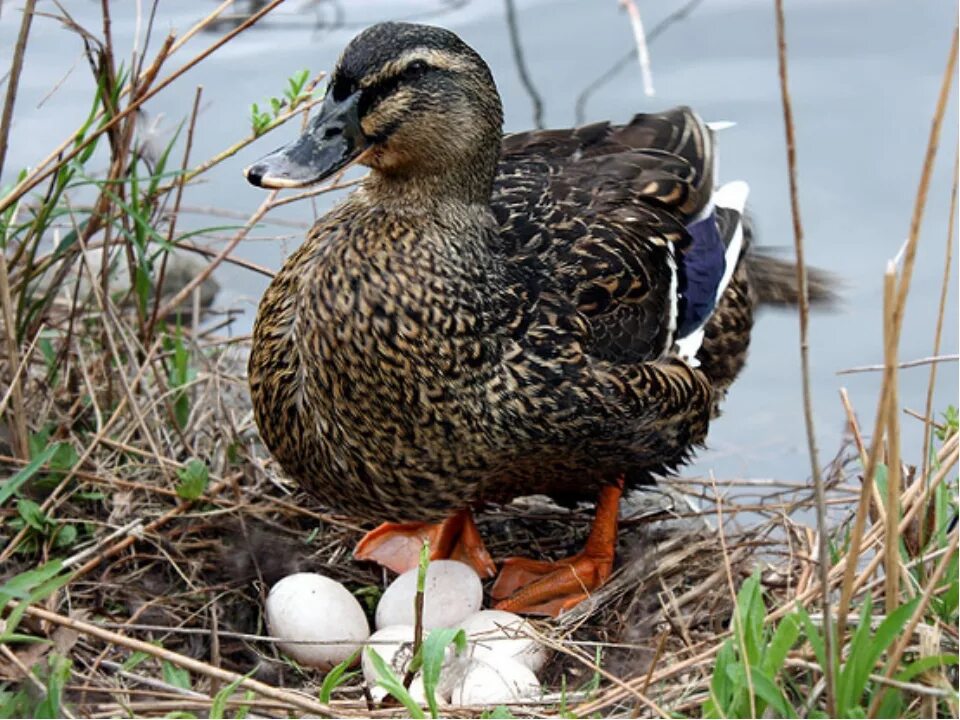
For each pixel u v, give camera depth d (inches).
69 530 288.2
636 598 280.4
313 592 273.4
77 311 343.9
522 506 329.7
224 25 460.4
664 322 298.4
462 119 266.4
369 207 269.0
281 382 275.7
